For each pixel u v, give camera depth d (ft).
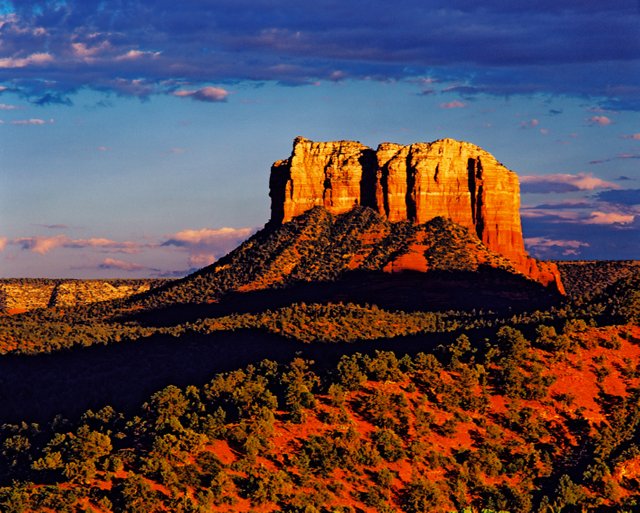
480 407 359.46
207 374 476.13
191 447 320.70
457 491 325.01
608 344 388.57
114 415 407.85
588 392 368.07
